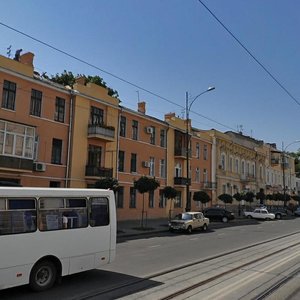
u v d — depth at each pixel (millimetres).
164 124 42000
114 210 11039
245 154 63406
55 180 28516
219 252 16000
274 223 40250
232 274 10969
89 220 10234
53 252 9227
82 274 10969
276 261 13547
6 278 8227
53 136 28609
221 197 47344
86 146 31219
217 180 52562
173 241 20859
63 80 44469
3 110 25062
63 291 8906
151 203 39375
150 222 34562
